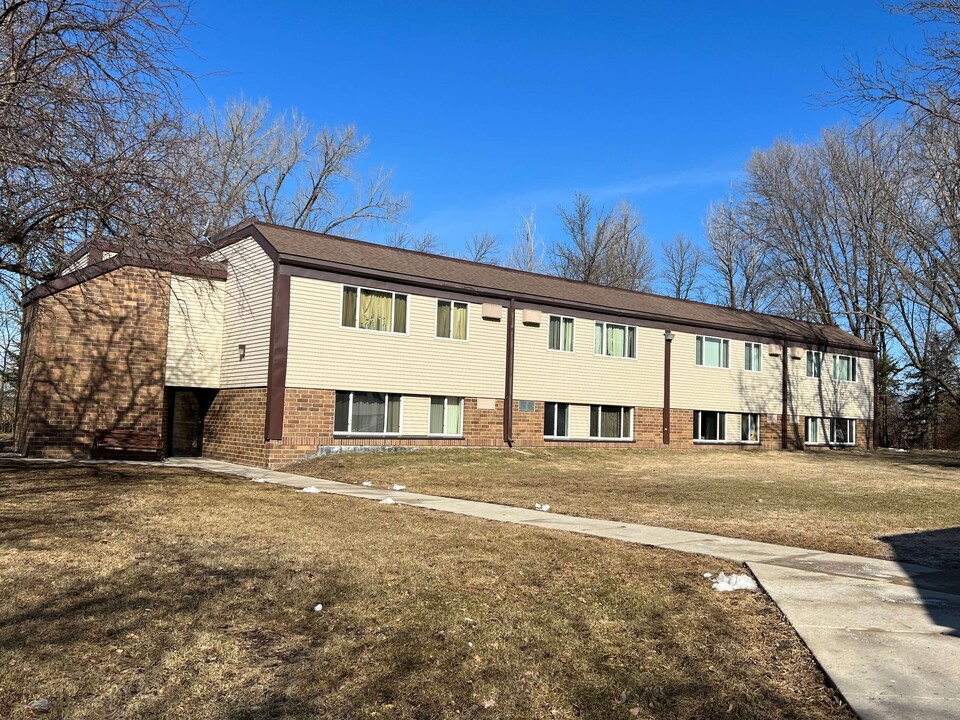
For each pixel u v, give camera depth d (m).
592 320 25.70
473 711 4.07
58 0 10.12
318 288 19.48
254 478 15.66
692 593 6.43
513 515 11.02
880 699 4.15
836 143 34.56
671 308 29.42
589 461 21.64
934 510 12.35
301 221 41.81
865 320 42.88
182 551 7.61
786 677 4.57
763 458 25.77
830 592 6.48
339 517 10.20
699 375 28.78
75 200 9.87
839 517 11.39
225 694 4.21
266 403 18.77
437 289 21.88
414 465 18.41
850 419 35.03
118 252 10.90
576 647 5.04
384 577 6.73
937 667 4.64
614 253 51.69
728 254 53.88
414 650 4.92
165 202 10.52
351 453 19.77
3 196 9.75
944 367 36.84
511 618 5.61
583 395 25.25
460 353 22.33
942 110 20.59
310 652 4.88
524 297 23.80
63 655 4.62
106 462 17.45
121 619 5.34
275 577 6.62
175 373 20.48
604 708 4.12
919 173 26.38
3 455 18.16
